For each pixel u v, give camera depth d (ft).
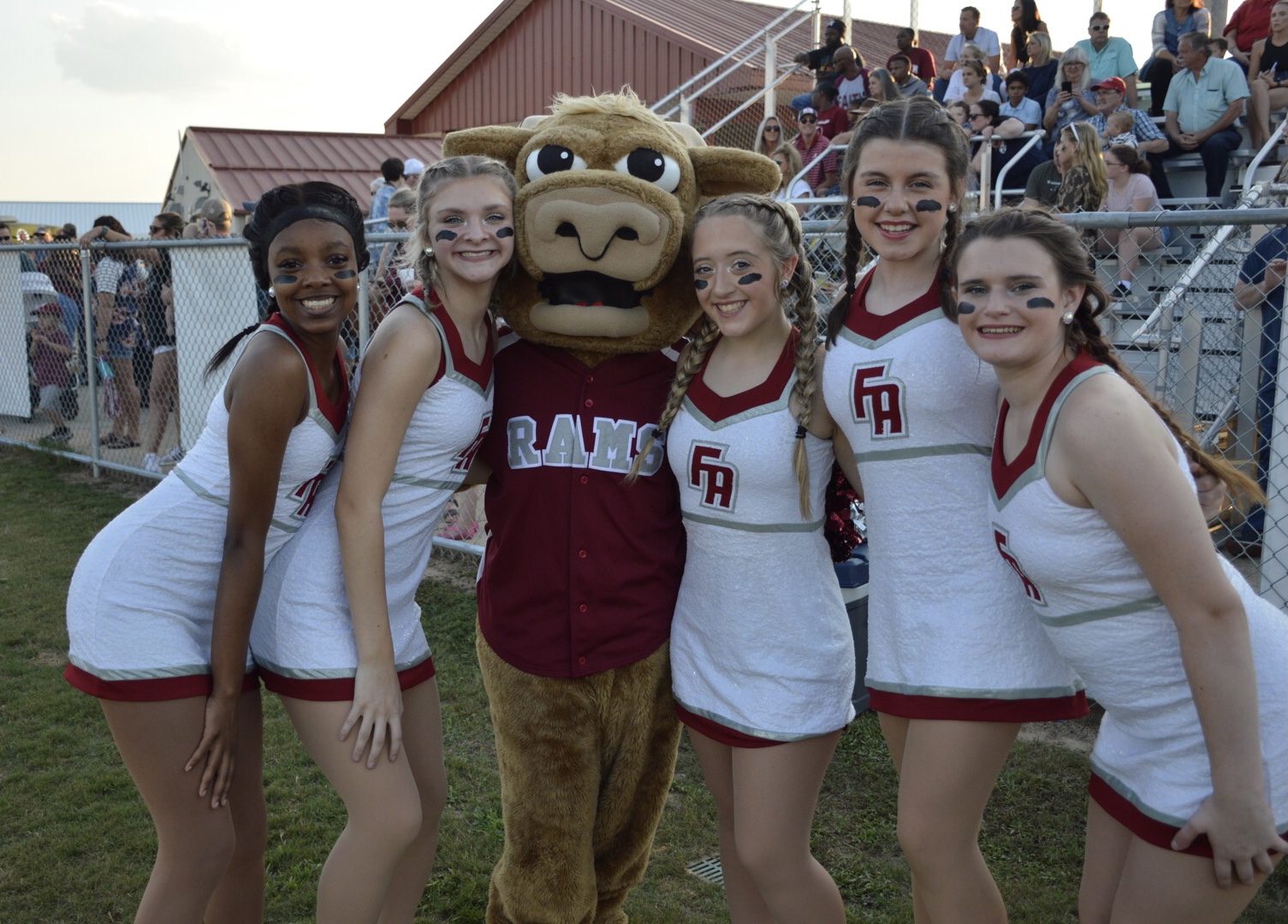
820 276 15.37
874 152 7.43
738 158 9.63
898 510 7.61
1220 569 6.23
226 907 8.73
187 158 63.31
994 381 7.35
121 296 30.25
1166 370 18.70
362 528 7.88
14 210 123.44
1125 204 24.35
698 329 9.58
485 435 8.91
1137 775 6.85
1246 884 6.40
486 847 11.56
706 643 8.57
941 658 7.43
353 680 7.95
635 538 8.83
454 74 60.18
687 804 12.51
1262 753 6.46
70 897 10.65
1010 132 30.04
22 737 13.99
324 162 61.77
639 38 49.85
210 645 8.00
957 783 7.42
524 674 8.88
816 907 8.44
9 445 33.71
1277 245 17.34
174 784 7.67
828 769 13.20
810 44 52.90
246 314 24.35
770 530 8.24
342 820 12.08
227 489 7.91
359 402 7.91
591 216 8.57
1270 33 30.91
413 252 8.41
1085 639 6.81
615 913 9.81
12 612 18.57
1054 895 10.57
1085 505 6.46
